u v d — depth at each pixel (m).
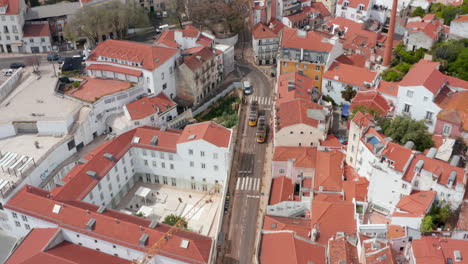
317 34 176.00
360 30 194.38
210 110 177.62
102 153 133.88
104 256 114.00
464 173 108.31
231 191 141.62
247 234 128.38
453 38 167.75
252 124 166.50
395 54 171.88
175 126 163.00
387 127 132.38
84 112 152.25
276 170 139.25
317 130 138.38
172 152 139.25
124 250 111.38
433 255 97.69
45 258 109.81
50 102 158.12
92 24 197.00
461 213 108.62
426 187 112.19
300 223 122.44
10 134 146.38
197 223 132.75
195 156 138.12
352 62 173.25
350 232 113.06
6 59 198.12
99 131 157.88
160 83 165.88
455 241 100.19
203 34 192.62
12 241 128.00
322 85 166.50
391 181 115.19
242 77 196.38
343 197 123.25
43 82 173.25
